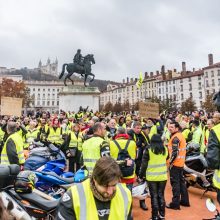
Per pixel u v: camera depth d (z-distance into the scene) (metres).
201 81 92.88
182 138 7.55
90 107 30.92
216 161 4.30
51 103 159.38
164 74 108.56
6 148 6.46
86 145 5.92
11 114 15.37
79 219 2.25
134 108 100.06
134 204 8.10
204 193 8.78
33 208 4.30
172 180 7.66
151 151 6.36
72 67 33.06
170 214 7.21
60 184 5.61
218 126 4.42
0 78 153.88
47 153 7.41
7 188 4.11
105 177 2.20
